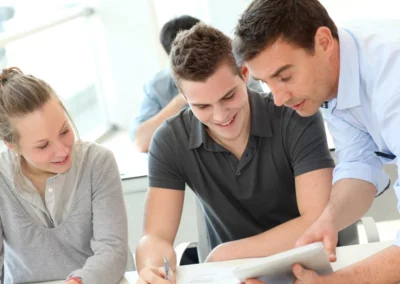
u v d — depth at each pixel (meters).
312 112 1.51
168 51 2.96
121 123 3.94
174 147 1.86
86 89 3.78
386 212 2.96
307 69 1.41
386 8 3.62
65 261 1.83
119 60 3.82
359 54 1.47
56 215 1.79
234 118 1.70
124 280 1.74
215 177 1.86
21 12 3.28
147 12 3.72
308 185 1.77
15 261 1.86
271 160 1.82
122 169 3.21
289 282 1.44
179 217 1.88
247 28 1.39
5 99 1.63
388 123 1.38
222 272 1.63
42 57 3.34
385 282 1.35
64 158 1.69
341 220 1.64
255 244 1.73
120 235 1.78
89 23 3.77
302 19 1.37
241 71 1.67
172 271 1.64
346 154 1.75
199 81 1.60
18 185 1.76
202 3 3.89
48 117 1.63
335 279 1.35
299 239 1.57
